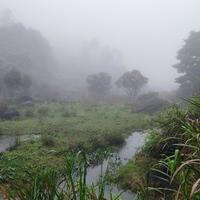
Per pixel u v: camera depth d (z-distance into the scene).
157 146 9.92
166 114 10.71
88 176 10.89
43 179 3.42
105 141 17.58
